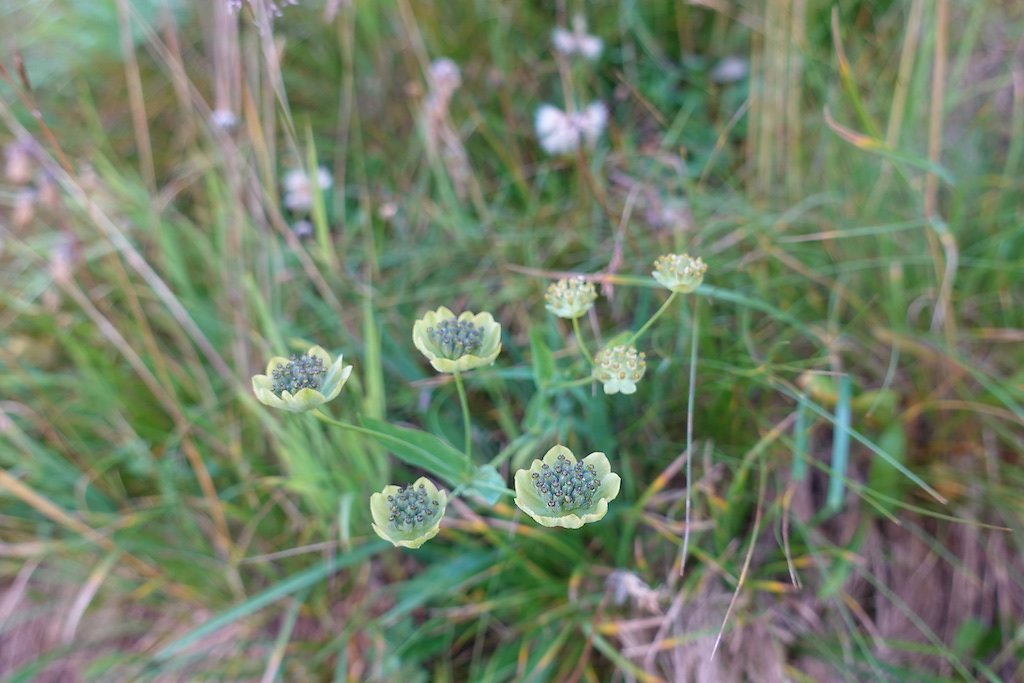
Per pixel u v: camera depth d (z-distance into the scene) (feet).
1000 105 0.80
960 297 0.69
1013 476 0.65
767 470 0.64
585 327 0.74
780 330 0.70
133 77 0.74
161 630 0.69
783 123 0.77
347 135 0.90
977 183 0.74
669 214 0.72
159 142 0.91
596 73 0.91
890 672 0.60
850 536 0.66
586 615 0.63
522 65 0.91
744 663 0.62
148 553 0.68
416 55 0.87
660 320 0.70
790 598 0.64
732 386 0.63
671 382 0.69
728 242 0.70
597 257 0.73
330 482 0.62
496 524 0.63
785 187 0.78
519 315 0.74
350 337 0.70
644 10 0.91
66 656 0.66
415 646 0.64
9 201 0.82
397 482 0.67
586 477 0.44
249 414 0.72
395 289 0.77
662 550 0.65
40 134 0.86
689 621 0.62
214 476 0.72
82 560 0.69
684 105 0.87
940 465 0.67
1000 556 0.64
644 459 0.67
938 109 0.64
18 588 0.67
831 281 0.71
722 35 0.90
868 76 0.80
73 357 0.75
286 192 0.83
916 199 0.69
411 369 0.71
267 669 0.62
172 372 0.75
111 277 0.78
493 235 0.75
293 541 0.69
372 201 0.84
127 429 0.71
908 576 0.65
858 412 0.66
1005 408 0.65
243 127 0.78
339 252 0.78
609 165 0.81
